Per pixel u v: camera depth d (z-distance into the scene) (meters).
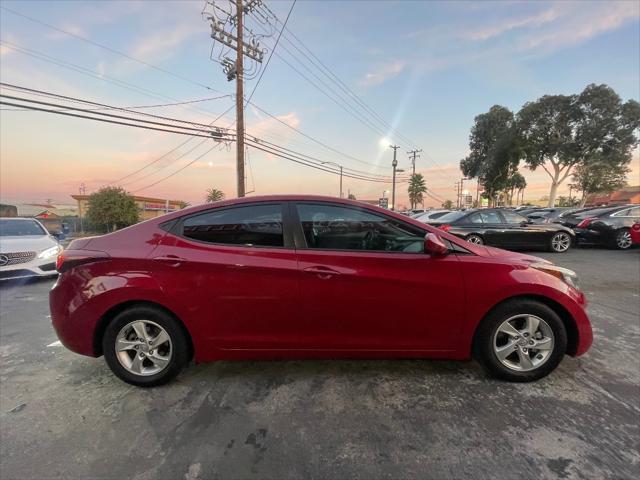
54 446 2.09
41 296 5.83
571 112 34.25
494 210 10.07
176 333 2.67
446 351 2.68
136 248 2.67
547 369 2.66
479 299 2.61
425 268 2.61
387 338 2.65
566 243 10.08
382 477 1.81
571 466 1.85
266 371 2.95
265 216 2.72
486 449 1.99
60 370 3.09
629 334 3.64
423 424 2.22
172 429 2.22
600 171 36.84
